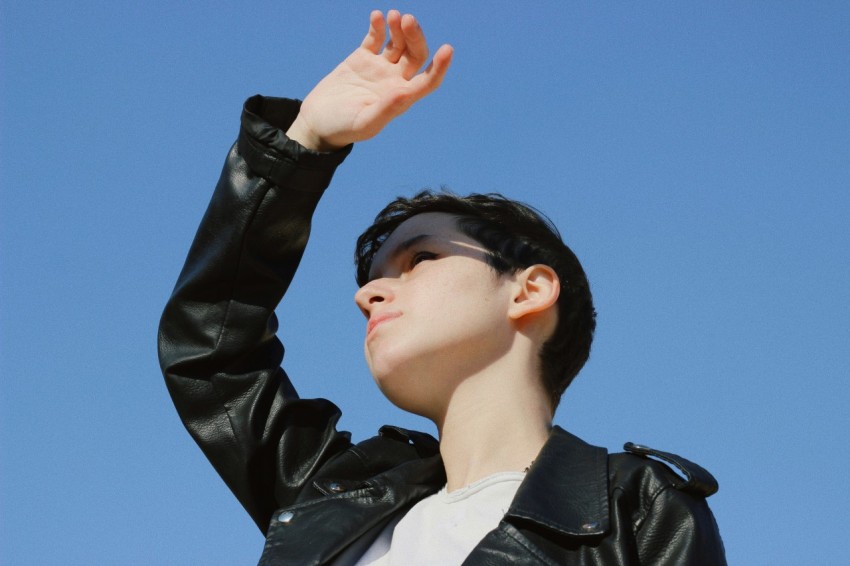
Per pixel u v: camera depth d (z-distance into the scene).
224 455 3.74
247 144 3.72
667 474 3.20
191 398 3.79
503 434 3.41
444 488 3.46
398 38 3.60
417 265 3.62
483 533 3.15
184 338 3.84
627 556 2.96
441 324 3.45
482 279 3.56
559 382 3.64
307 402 3.85
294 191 3.69
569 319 3.70
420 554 3.18
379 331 3.48
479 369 3.48
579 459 3.24
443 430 3.49
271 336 3.89
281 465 3.74
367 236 4.08
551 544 3.02
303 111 3.71
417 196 4.04
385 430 3.88
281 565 3.28
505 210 3.83
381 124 3.55
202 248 3.80
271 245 3.76
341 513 3.40
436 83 3.45
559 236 3.91
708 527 3.07
